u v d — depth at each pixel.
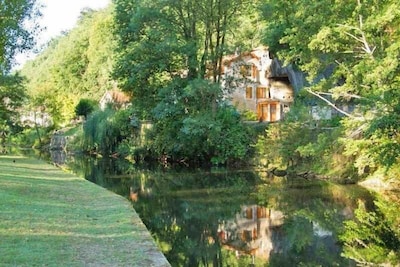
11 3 27.02
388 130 15.65
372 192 18.75
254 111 43.12
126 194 19.09
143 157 37.62
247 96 43.28
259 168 29.12
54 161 37.06
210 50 33.28
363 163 18.69
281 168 26.69
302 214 14.63
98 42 72.81
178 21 33.19
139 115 34.97
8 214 10.40
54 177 20.16
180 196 18.66
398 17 16.73
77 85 79.31
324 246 10.79
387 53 16.05
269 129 28.50
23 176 19.06
